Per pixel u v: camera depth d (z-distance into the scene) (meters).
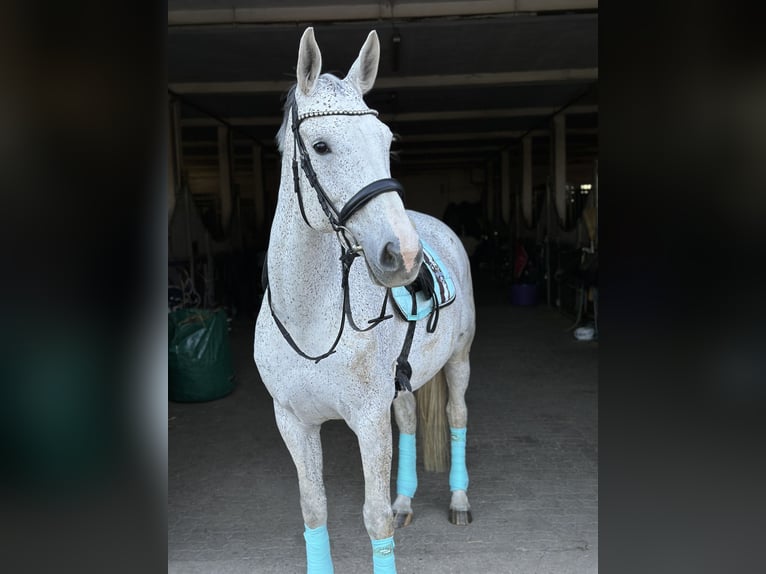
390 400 1.69
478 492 2.75
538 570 2.14
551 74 6.30
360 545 2.35
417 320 1.83
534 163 14.42
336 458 3.23
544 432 3.49
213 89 6.36
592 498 2.67
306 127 1.30
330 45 5.16
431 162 16.27
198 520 2.58
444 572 2.14
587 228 6.45
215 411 4.04
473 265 14.20
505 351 5.56
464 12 4.43
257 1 4.28
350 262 1.42
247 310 7.82
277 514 2.63
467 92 7.40
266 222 12.42
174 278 5.62
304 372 1.62
